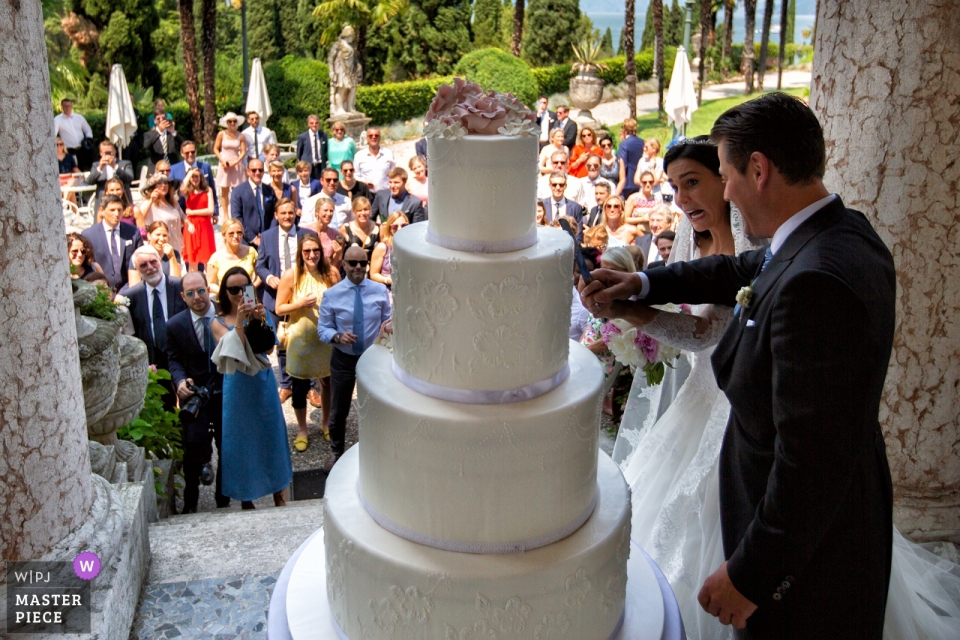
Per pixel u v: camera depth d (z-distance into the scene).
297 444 6.32
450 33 29.05
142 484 3.38
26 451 2.60
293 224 7.64
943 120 2.91
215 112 21.97
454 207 2.00
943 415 3.14
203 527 3.74
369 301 5.57
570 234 2.24
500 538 2.05
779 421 2.00
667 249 5.75
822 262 2.01
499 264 1.94
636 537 3.08
